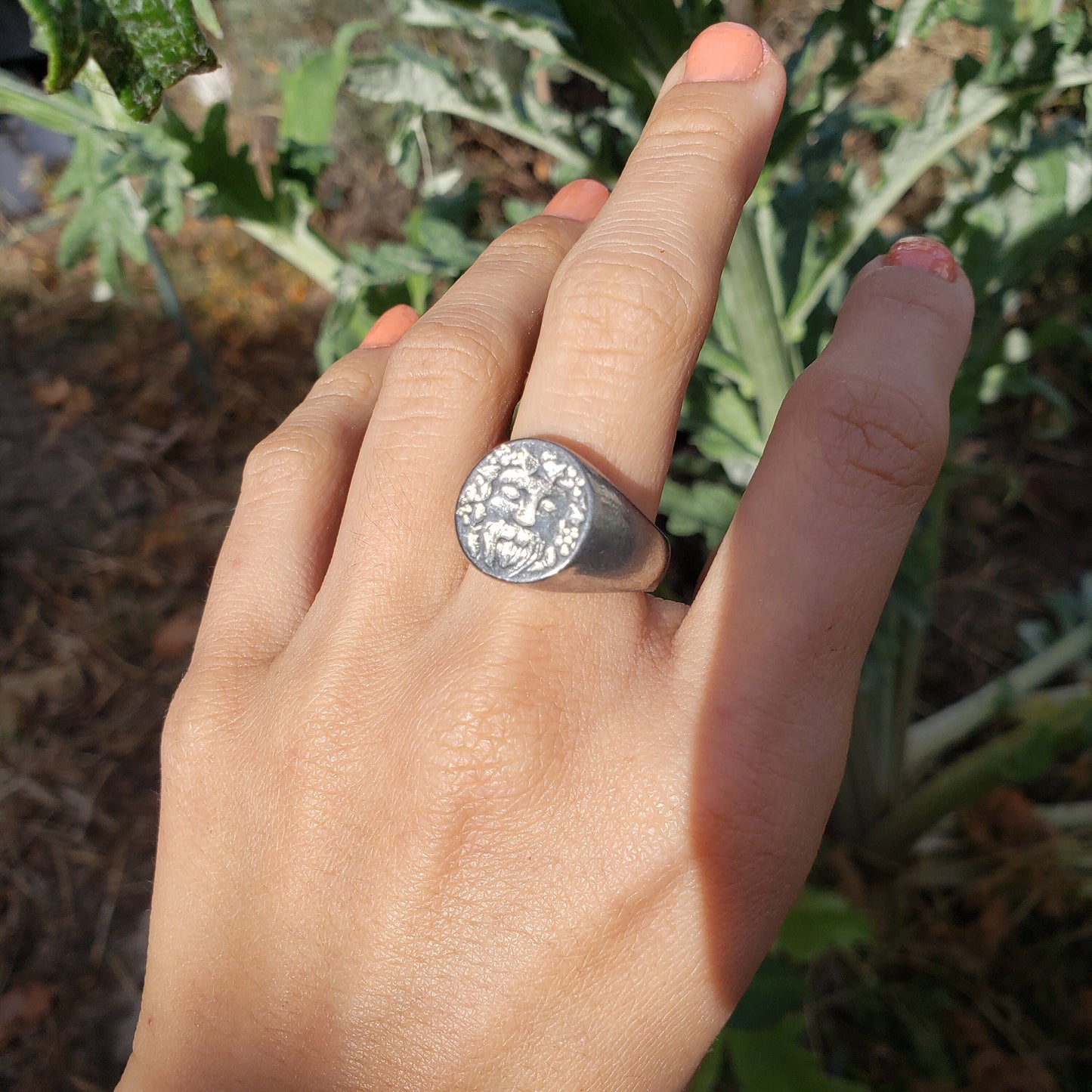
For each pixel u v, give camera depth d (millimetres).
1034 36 187
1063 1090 291
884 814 334
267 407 529
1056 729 281
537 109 206
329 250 246
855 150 479
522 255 141
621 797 115
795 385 123
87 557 470
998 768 290
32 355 562
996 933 317
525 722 116
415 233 252
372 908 119
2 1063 334
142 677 428
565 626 118
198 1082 126
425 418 130
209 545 471
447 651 122
